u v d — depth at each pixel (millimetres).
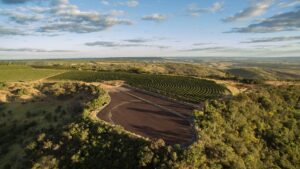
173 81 100062
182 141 39312
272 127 50250
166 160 33719
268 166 41188
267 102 57438
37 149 47281
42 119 63875
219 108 49812
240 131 45500
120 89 88875
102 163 38219
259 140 46188
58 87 88000
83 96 73875
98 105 60969
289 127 52156
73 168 39469
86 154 40594
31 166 42844
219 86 87250
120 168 36250
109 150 39500
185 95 74875
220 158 34844
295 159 44875
